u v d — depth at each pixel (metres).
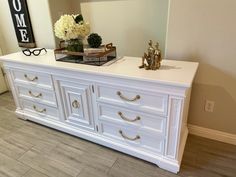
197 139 1.75
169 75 1.24
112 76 1.32
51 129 2.00
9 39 2.56
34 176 1.46
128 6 1.85
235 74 1.47
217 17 1.36
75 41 1.63
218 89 1.57
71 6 2.19
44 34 2.19
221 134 1.69
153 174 1.42
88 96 1.56
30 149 1.73
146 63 1.49
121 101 1.41
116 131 1.58
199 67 1.55
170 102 1.22
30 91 1.95
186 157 1.55
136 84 1.29
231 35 1.37
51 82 1.72
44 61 1.70
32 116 2.09
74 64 1.56
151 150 1.48
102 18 2.04
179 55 1.58
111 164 1.53
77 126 1.79
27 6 2.13
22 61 1.76
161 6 1.71
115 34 2.04
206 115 1.70
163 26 1.77
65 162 1.57
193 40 1.49
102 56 1.54
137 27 1.89
